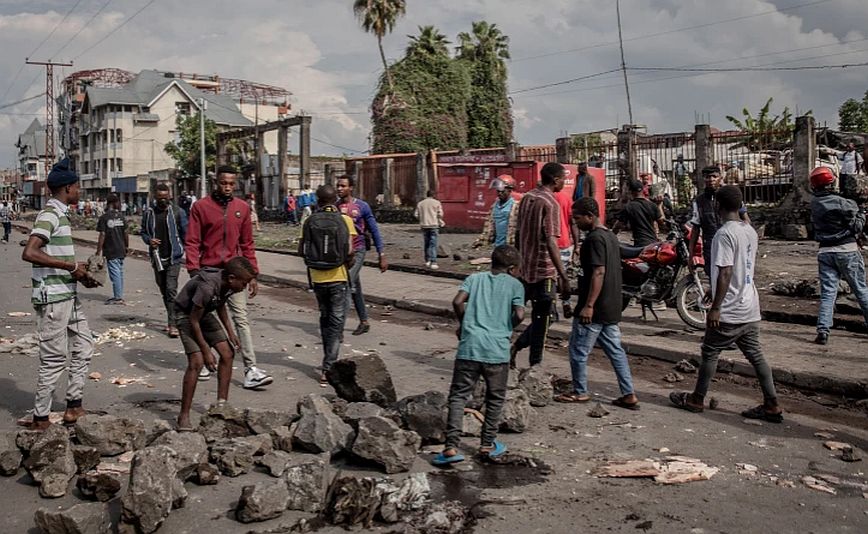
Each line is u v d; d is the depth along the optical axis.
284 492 4.36
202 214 7.16
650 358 8.48
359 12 41.84
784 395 7.01
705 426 5.98
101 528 4.05
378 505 4.34
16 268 19.91
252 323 11.01
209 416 5.55
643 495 4.60
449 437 5.08
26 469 4.87
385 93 40.88
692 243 9.26
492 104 46.09
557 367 8.17
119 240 12.98
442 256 17.59
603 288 6.38
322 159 54.59
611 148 23.42
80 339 6.01
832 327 9.39
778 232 18.59
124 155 78.56
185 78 101.56
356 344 9.38
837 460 5.24
